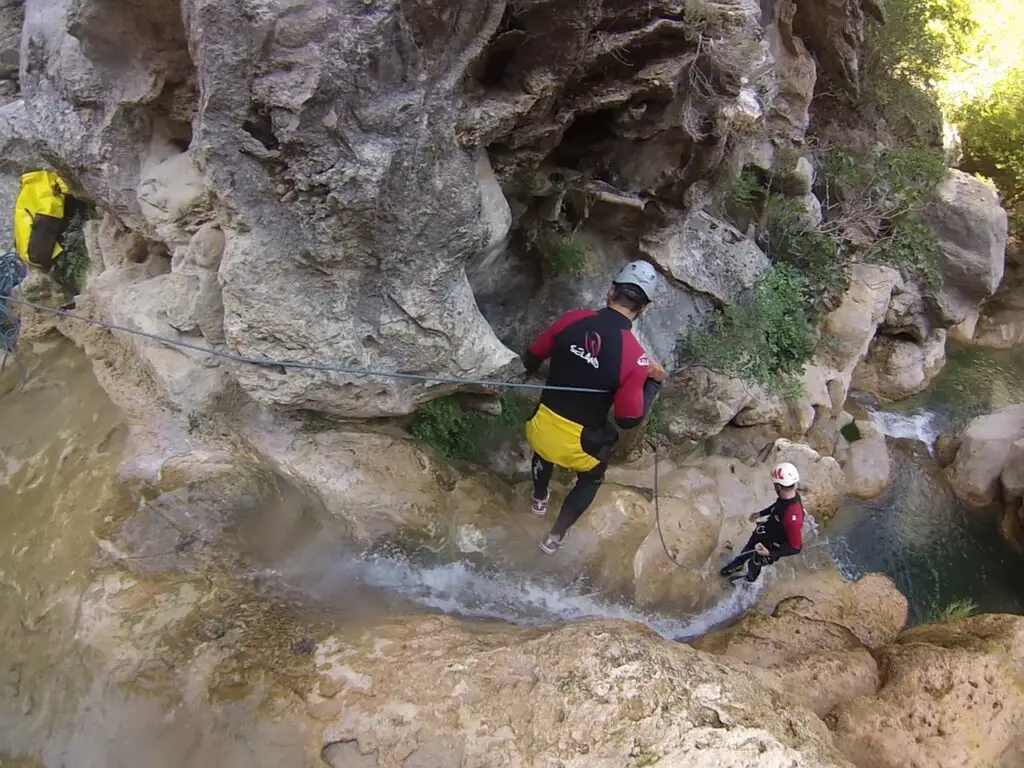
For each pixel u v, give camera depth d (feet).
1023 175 37.01
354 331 14.08
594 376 13.38
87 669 11.84
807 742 11.36
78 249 20.01
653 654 12.12
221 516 14.52
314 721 10.98
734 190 25.41
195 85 14.71
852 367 28.63
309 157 12.00
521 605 16.17
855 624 19.30
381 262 13.48
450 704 11.16
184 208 15.16
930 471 27.43
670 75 15.21
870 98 34.30
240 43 11.23
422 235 13.39
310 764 10.52
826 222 29.48
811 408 25.72
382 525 15.30
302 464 15.56
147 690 11.45
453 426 17.21
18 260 18.93
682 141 17.58
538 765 10.32
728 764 10.27
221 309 15.38
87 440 15.94
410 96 12.14
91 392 17.15
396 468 15.98
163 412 16.29
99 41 14.43
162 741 11.02
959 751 12.92
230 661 11.81
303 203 12.53
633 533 17.60
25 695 11.98
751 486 22.82
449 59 12.46
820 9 29.45
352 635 12.64
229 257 12.94
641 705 11.05
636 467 21.20
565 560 16.62
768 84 21.80
